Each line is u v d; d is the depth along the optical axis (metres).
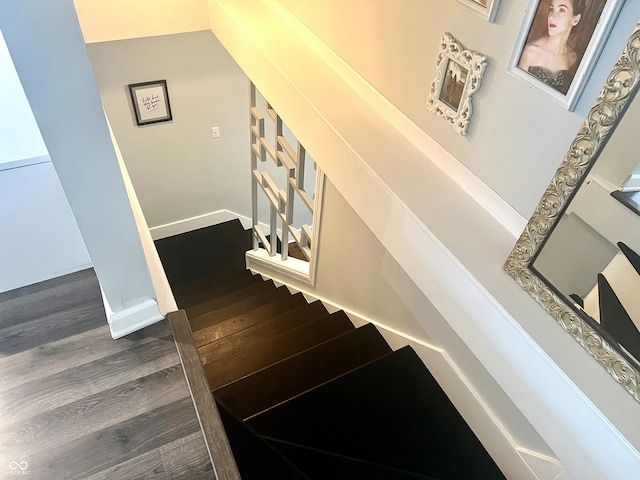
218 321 3.29
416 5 1.73
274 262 3.77
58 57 1.23
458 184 1.81
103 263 1.75
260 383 2.46
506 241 1.60
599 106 1.14
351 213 2.53
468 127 1.67
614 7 1.08
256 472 1.69
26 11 1.12
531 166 1.48
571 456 1.39
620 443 1.17
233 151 4.40
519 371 1.47
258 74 2.68
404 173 1.84
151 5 3.03
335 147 2.06
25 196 1.88
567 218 1.29
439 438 2.15
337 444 2.04
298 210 5.05
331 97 2.22
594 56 1.16
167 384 1.83
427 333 2.33
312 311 3.30
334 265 2.98
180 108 3.93
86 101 1.34
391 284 2.43
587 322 1.29
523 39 1.34
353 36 2.18
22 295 2.11
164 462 1.62
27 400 1.75
